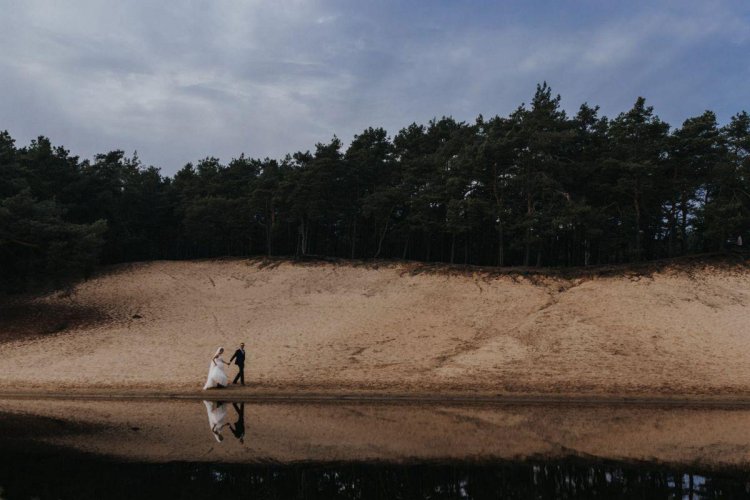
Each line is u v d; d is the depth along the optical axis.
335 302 44.50
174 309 43.62
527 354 30.17
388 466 11.69
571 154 56.81
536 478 10.81
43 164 59.03
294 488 10.09
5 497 9.45
